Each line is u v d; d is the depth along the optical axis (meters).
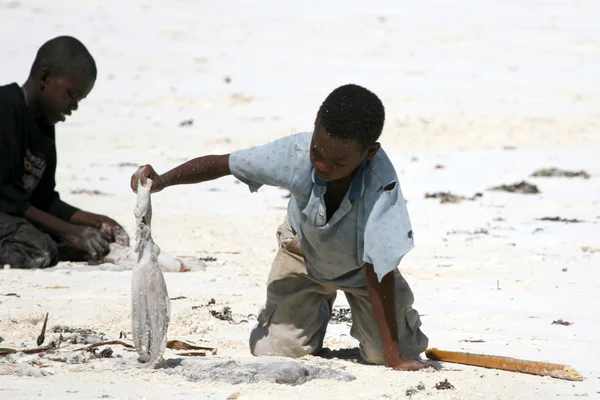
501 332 25.56
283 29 112.38
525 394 18.94
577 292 31.34
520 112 82.12
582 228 44.75
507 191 54.75
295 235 21.34
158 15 116.69
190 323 25.56
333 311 28.08
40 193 38.56
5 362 20.52
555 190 55.38
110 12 117.12
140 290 20.36
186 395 18.16
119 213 47.81
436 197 52.94
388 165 20.19
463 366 21.41
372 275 20.36
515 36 113.25
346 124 18.58
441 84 92.00
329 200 20.14
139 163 62.94
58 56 36.84
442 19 119.69
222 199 52.38
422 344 21.73
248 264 36.44
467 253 38.88
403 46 107.06
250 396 18.08
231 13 119.56
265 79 91.81
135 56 98.44
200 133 73.06
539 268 35.75
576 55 106.44
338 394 18.42
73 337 23.25
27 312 26.50
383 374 20.05
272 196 53.62
